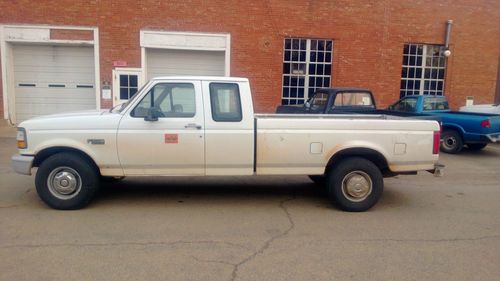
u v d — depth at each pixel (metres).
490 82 15.76
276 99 14.22
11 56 13.12
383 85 14.85
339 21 14.24
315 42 14.38
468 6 15.11
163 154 5.39
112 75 13.26
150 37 13.24
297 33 14.02
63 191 5.30
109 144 5.30
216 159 5.46
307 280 3.51
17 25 12.70
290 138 5.51
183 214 5.28
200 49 13.59
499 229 4.94
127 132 5.31
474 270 3.77
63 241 4.27
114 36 13.09
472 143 10.71
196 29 13.45
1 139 11.15
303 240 4.46
